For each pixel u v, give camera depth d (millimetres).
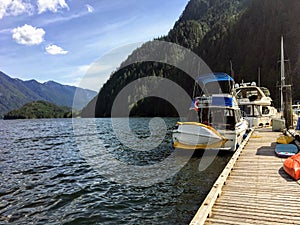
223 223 5203
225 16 145625
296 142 13453
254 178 8023
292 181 7629
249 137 17297
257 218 5371
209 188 9688
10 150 21219
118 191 9820
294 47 63250
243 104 24688
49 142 26594
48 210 8188
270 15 80062
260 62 69938
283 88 23266
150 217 7469
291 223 5125
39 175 12516
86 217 7609
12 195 9609
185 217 7391
